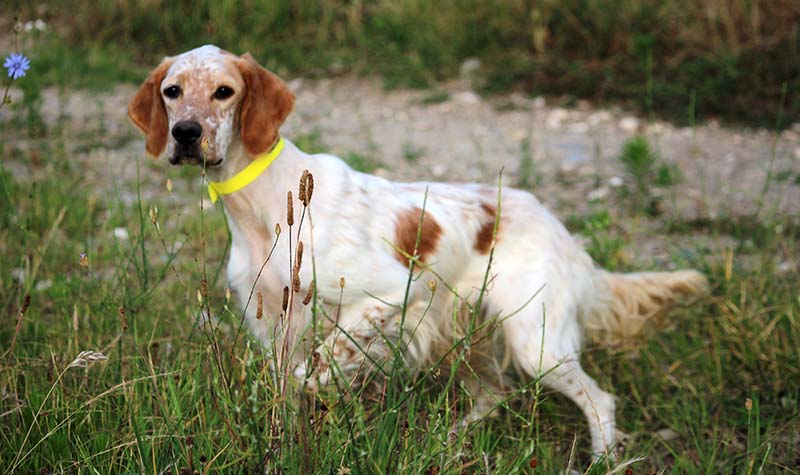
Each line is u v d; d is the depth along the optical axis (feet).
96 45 31.48
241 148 10.43
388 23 31.17
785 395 12.42
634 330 12.70
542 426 11.57
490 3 30.37
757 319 13.38
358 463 8.19
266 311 10.85
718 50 27.12
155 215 9.29
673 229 18.01
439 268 11.26
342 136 24.90
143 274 11.85
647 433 11.59
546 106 26.81
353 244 10.48
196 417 9.46
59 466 9.18
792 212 18.71
